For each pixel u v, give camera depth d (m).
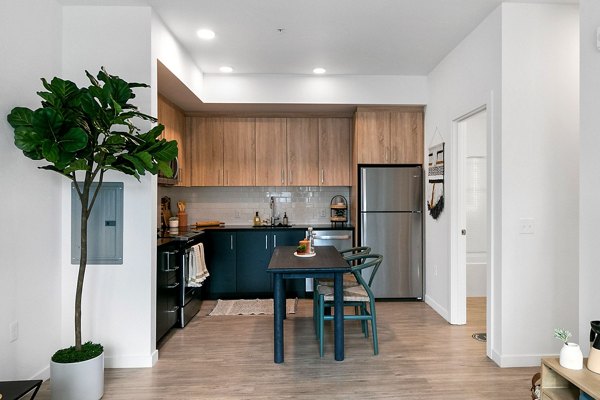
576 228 2.74
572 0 2.69
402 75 4.46
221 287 4.68
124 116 2.12
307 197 5.30
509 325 2.73
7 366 2.22
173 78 3.42
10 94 2.25
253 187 5.27
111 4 2.75
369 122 4.61
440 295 3.99
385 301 4.57
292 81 4.42
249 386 2.43
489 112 2.90
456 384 2.45
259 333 3.45
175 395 2.32
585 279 1.95
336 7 2.83
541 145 2.74
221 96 4.39
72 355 2.17
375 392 2.35
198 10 2.86
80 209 2.75
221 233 4.70
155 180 2.87
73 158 1.99
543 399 1.74
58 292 2.71
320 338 2.89
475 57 3.16
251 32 3.25
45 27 2.57
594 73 1.91
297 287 4.72
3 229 2.19
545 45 2.74
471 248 5.24
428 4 2.77
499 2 2.73
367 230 4.55
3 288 2.19
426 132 4.49
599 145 1.88
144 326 2.76
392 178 4.55
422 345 3.12
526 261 2.73
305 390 2.37
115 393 2.35
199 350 3.04
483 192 5.27
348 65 4.10
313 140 5.00
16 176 2.30
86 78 2.78
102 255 2.75
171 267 3.26
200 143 4.92
